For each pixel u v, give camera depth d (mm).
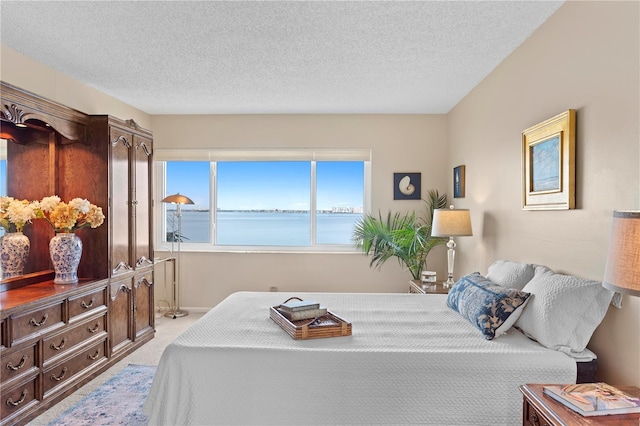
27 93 2699
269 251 5156
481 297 2365
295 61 3283
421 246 4469
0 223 2934
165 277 5152
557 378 1889
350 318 2574
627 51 1868
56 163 3350
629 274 1273
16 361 2438
